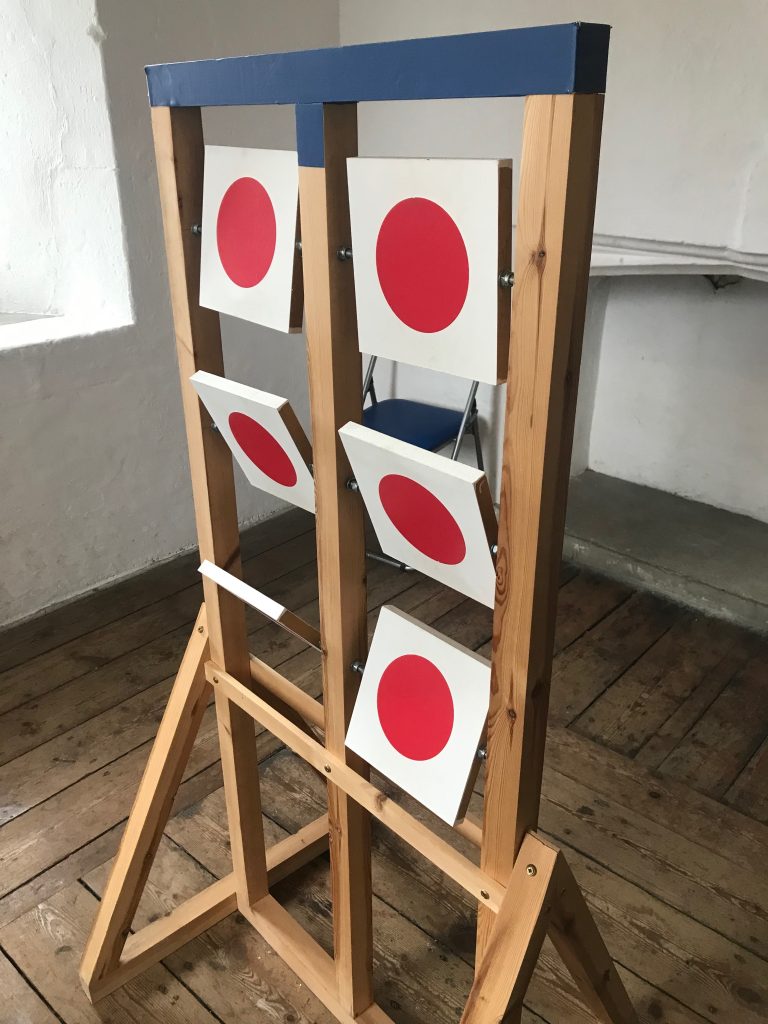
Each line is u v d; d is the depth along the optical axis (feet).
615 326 10.02
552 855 3.29
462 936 5.53
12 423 7.88
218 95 3.30
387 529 3.46
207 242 3.73
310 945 5.23
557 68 2.23
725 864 5.95
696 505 10.16
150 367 8.84
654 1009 5.03
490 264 2.57
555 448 2.70
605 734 7.11
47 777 6.69
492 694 3.18
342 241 3.14
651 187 7.39
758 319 8.95
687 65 6.81
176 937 5.36
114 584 9.23
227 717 4.83
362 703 3.81
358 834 4.34
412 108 9.29
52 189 8.41
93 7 7.33
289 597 9.05
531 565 2.85
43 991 5.14
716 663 7.99
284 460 3.78
